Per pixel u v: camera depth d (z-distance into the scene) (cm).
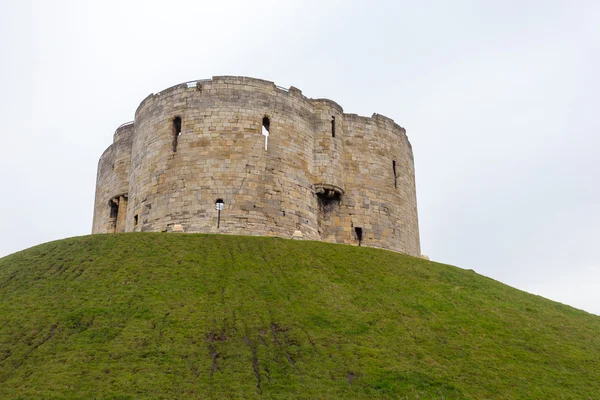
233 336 2684
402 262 3825
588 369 2736
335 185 4781
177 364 2438
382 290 3322
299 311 2953
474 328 3002
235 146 4428
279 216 4381
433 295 3356
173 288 3080
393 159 5284
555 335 3084
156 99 4766
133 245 3638
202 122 4503
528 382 2544
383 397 2330
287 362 2516
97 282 3131
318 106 4966
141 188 4616
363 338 2762
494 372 2597
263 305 2981
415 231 5419
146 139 4728
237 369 2438
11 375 2338
